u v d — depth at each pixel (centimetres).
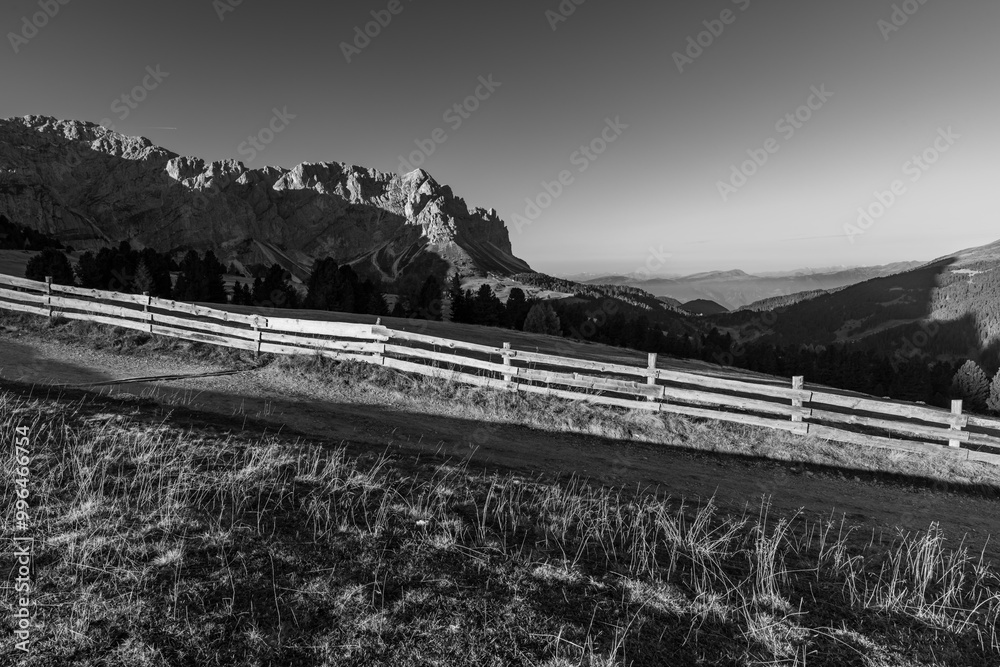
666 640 345
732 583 428
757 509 726
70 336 1431
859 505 845
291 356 1412
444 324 3781
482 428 1100
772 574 430
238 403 1009
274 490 515
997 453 1226
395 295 11219
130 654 290
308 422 930
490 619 346
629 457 1009
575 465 888
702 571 445
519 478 682
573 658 317
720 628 366
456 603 359
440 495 551
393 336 1416
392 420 1059
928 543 527
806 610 399
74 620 308
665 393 1260
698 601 393
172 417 768
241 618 323
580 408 1264
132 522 418
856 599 424
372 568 391
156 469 532
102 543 383
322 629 322
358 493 531
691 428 1191
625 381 1284
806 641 359
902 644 369
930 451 1130
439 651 313
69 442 576
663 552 480
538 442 1045
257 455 607
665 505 644
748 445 1137
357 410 1105
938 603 432
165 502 456
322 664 296
